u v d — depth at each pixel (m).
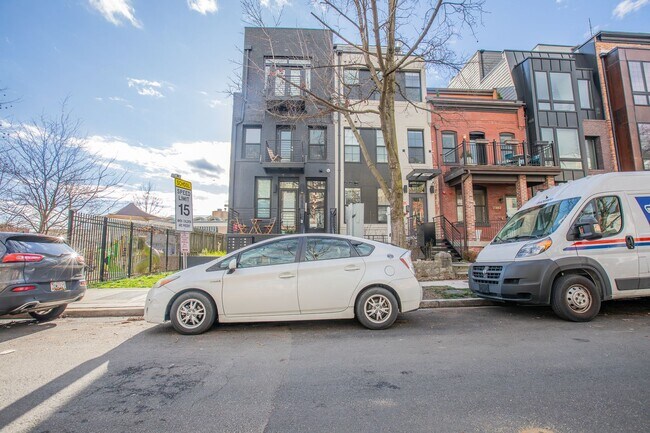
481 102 17.52
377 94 17.12
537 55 19.33
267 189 16.53
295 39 16.62
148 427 2.51
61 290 5.84
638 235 5.83
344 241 5.59
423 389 3.12
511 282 5.77
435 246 15.06
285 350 4.34
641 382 3.20
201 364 3.85
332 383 3.29
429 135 17.20
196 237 16.88
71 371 3.66
